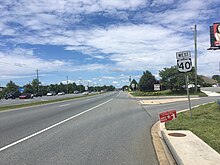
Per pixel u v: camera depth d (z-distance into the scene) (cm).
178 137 874
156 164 655
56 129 1221
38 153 763
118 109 2409
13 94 7156
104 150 797
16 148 830
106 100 4306
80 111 2234
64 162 671
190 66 1264
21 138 998
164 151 785
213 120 1311
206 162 597
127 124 1390
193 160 612
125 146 852
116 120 1571
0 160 692
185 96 4569
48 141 937
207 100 3228
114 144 882
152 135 1054
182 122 1277
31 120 1602
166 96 4878
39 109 2538
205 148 720
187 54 1266
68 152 772
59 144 884
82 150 797
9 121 1564
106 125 1352
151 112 2073
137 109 2367
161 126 1216
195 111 1741
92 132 1131
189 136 890
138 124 1390
